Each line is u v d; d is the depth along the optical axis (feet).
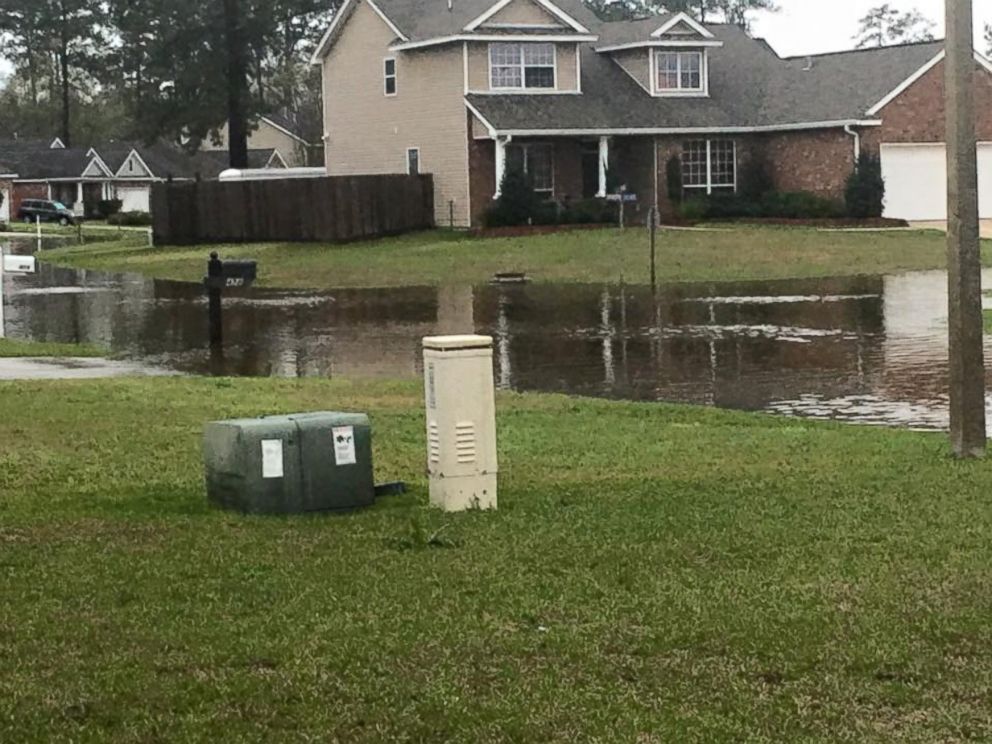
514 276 127.03
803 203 170.19
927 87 172.65
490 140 166.20
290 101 319.68
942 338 83.30
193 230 173.88
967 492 37.96
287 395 60.90
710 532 32.32
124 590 27.09
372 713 20.29
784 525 33.17
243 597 26.55
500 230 157.69
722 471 42.98
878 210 169.68
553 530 32.68
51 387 60.18
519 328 94.43
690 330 90.84
